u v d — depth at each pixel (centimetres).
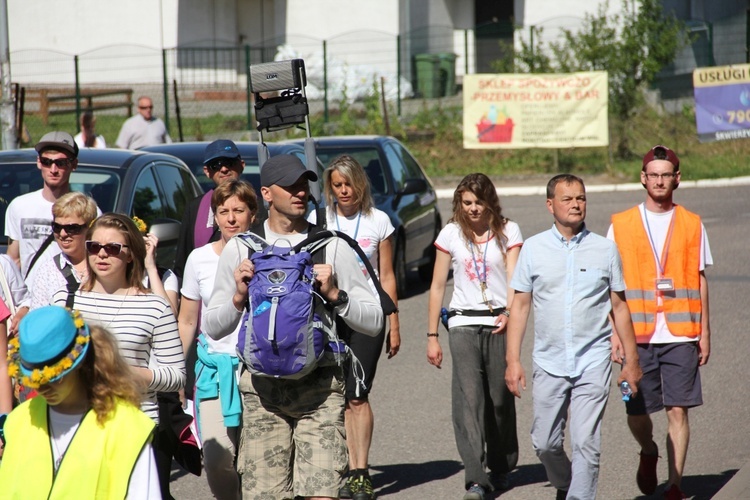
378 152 4678
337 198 2464
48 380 1178
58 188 2469
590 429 2000
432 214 5016
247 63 9869
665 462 2486
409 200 4703
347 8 11338
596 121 8194
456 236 2341
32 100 10244
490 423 2338
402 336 3938
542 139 8250
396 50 11325
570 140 8219
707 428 2711
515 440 2352
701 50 10438
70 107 11112
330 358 1739
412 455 2603
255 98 2542
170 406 1791
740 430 2677
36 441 1246
